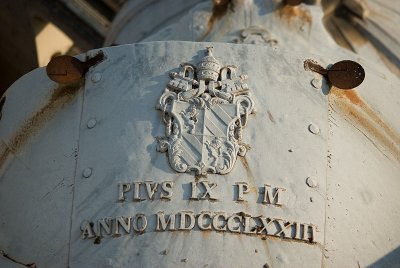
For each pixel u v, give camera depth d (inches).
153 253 276.8
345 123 297.9
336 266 283.1
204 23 326.6
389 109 307.0
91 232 283.6
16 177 303.1
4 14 442.0
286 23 327.0
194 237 276.5
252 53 295.0
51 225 290.4
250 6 327.6
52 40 458.0
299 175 285.4
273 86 292.5
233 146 282.8
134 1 395.5
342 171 291.1
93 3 452.4
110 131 291.1
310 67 297.1
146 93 292.2
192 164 281.4
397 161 303.6
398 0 382.9
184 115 285.9
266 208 280.1
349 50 356.8
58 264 286.7
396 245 295.1
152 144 285.9
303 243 280.2
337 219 285.9
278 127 288.5
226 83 289.7
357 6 372.2
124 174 284.7
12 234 297.6
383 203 295.6
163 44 296.8
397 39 373.7
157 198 280.4
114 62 298.8
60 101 302.5
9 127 311.1
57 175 294.0
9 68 451.5
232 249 276.1
